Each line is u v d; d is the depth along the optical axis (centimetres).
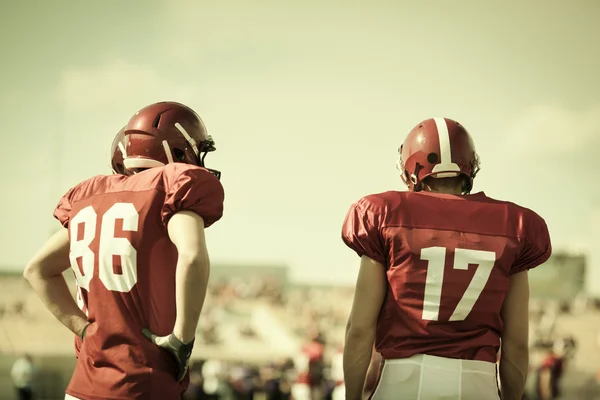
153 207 722
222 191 723
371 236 793
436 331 774
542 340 7988
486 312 785
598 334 9212
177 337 680
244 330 10669
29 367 4728
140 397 696
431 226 792
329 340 9381
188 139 795
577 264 11950
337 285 16188
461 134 850
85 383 718
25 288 10712
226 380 4809
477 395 768
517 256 799
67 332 8000
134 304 716
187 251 670
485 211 806
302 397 3966
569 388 5719
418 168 844
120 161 835
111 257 723
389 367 783
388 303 793
